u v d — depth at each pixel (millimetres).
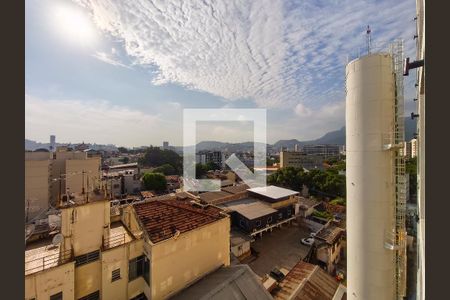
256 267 24938
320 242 27016
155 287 12305
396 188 11258
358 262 11703
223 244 16422
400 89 11398
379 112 11266
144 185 55875
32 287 9688
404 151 11219
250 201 37469
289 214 36656
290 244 30016
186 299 12383
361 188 11609
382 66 11352
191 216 16469
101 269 11750
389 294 11062
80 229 11516
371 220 11281
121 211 17156
